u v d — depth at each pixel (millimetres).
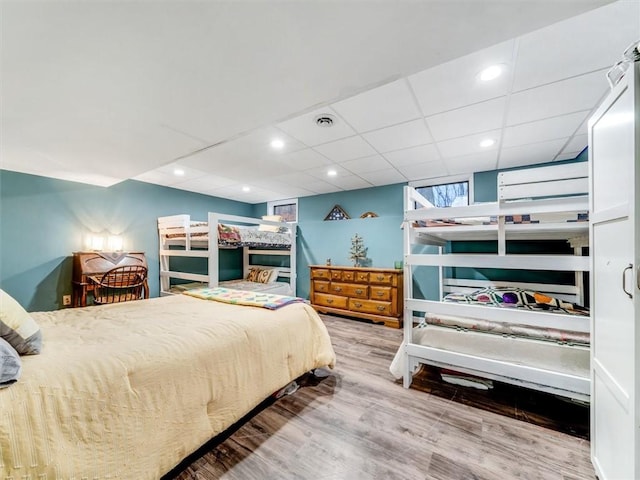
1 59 1256
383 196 4684
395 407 1940
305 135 2682
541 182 1773
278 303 2293
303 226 5344
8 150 2430
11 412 899
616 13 1283
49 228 3463
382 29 1119
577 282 2947
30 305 3322
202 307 2254
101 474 1026
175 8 1001
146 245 4445
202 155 3244
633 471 989
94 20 1046
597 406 1305
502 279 3543
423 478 1335
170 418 1271
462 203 4082
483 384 2189
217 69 1380
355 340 3342
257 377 1750
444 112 2240
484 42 1208
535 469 1385
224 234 3824
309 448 1544
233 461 1454
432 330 2232
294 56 1290
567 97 2012
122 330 1604
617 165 1104
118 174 3230
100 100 1646
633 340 991
